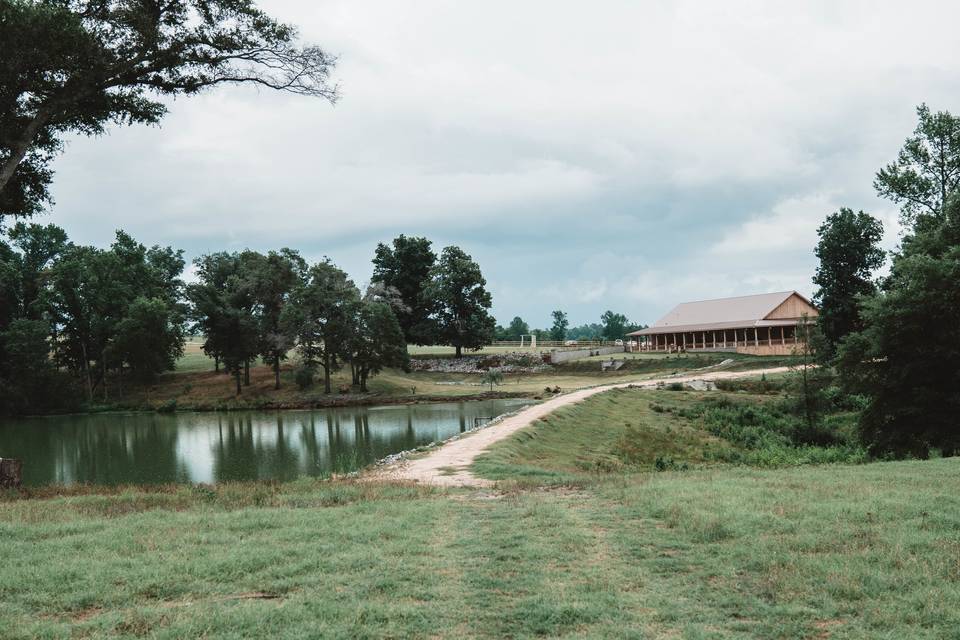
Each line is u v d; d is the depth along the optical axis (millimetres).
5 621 6535
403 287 105250
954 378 29484
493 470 20469
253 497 14945
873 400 32844
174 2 21234
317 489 16500
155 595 7449
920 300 30016
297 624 6328
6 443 46750
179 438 47469
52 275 81875
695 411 48312
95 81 20703
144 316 78375
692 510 11258
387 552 9172
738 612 6734
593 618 6598
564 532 10242
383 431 45812
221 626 6301
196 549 9312
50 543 9859
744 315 87250
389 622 6422
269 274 82375
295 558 8805
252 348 81562
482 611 6781
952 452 28750
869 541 8898
